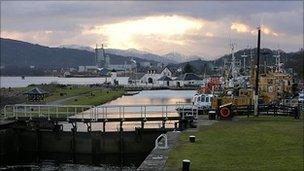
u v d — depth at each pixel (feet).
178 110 201.57
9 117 186.70
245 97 219.41
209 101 215.10
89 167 161.38
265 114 192.44
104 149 172.55
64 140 176.45
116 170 154.51
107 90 585.22
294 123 166.20
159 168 92.07
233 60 311.06
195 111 201.67
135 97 477.77
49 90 475.72
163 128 170.40
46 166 163.94
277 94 262.88
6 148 175.01
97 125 238.07
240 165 96.94
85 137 173.78
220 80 323.78
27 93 351.46
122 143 171.12
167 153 108.37
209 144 121.60
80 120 176.55
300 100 251.80
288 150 114.52
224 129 150.41
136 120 174.81
